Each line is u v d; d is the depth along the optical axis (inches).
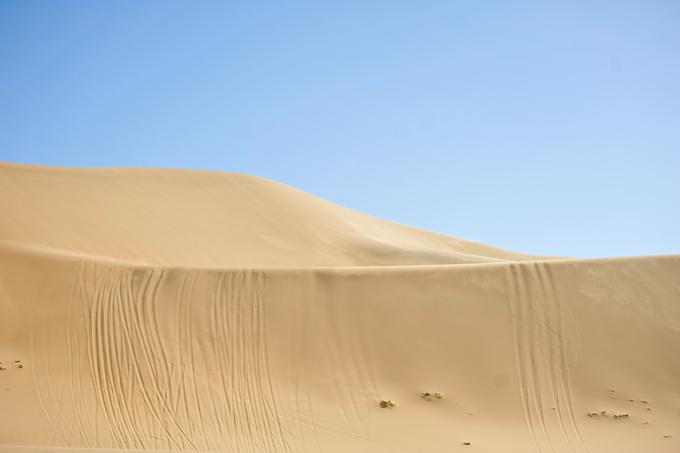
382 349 775.1
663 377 763.4
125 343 735.7
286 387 715.4
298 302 828.6
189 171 1878.7
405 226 2293.3
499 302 847.1
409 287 863.1
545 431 676.7
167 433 623.2
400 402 707.4
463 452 621.6
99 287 808.3
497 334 802.8
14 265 810.8
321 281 864.9
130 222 1378.0
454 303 840.9
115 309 778.8
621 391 740.7
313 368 745.6
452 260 1615.4
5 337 713.6
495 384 740.0
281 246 1584.6
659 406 722.8
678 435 668.1
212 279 852.0
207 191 1754.4
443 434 656.4
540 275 893.2
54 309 761.0
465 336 797.2
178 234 1418.6
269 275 868.0
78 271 826.2
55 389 655.8
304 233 1704.0
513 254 2214.6
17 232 1122.7
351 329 797.9
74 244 1175.0
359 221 2048.5
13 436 570.9
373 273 884.6
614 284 890.1
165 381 695.7
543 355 780.0
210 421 650.8
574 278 892.0
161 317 780.0
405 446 628.7
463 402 713.6
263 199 1814.7
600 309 846.5
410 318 816.9
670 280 905.5
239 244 1507.1
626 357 785.6
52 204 1311.5
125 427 623.2
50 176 1509.6
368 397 711.1
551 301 851.4
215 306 808.3
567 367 767.1
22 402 625.9
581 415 705.0
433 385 732.7
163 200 1581.0
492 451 625.9
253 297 828.0
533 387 739.4
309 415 674.8
